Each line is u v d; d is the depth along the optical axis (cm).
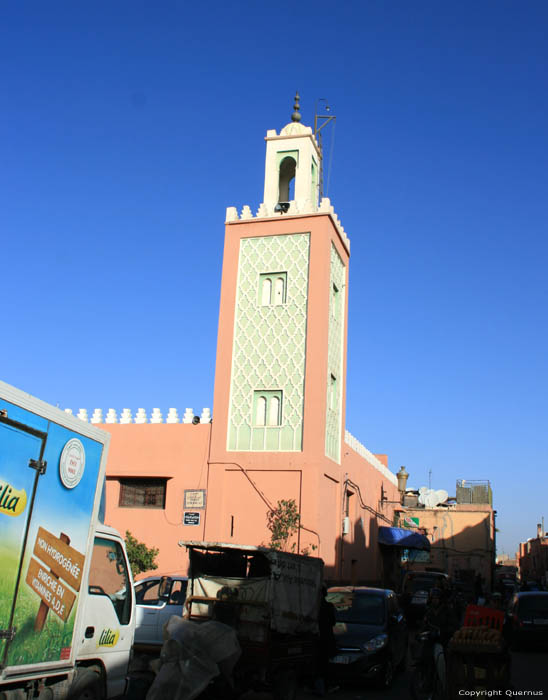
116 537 980
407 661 1894
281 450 2611
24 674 745
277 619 1141
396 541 3778
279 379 2680
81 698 866
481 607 1102
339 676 1419
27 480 744
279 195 3150
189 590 1179
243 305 2800
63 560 810
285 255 2806
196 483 2669
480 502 5638
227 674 1030
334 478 2736
